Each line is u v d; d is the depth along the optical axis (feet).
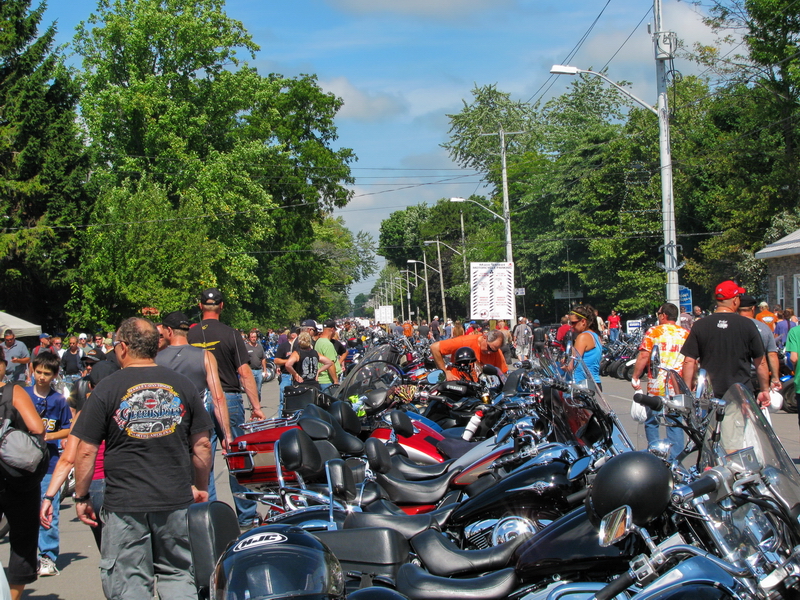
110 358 30.12
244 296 135.13
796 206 110.11
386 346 39.45
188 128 120.88
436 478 18.37
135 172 120.78
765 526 9.57
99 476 19.47
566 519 11.07
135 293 88.02
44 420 22.91
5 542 24.90
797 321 59.72
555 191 168.14
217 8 126.93
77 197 103.50
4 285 98.89
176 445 14.46
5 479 16.29
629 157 143.02
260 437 21.26
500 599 11.09
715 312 24.38
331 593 9.45
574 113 204.54
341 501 15.55
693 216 139.33
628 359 69.56
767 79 114.11
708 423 10.99
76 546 24.68
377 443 18.24
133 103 116.37
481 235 224.53
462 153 210.59
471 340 33.19
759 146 116.88
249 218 127.85
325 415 22.43
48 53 106.93
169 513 14.20
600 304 165.48
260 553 9.64
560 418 16.17
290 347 46.65
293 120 164.25
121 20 119.55
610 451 14.19
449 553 12.70
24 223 102.32
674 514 9.58
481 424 22.74
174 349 20.58
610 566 10.57
